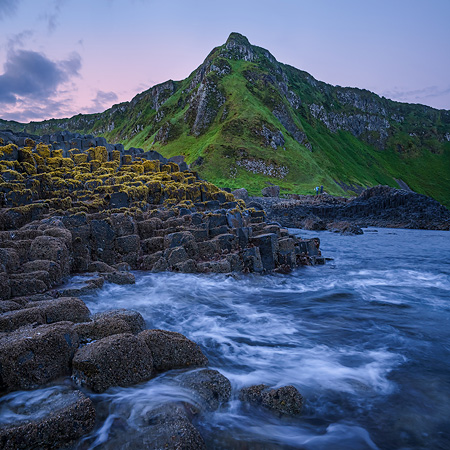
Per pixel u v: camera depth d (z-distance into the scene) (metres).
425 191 187.88
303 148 139.25
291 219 57.12
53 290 9.44
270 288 13.53
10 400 4.47
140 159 33.62
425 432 4.81
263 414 5.03
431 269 18.50
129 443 3.96
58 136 35.00
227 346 7.64
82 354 5.12
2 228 14.27
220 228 16.77
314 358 7.08
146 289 11.93
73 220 14.18
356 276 16.22
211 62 178.00
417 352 7.49
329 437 4.66
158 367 5.71
